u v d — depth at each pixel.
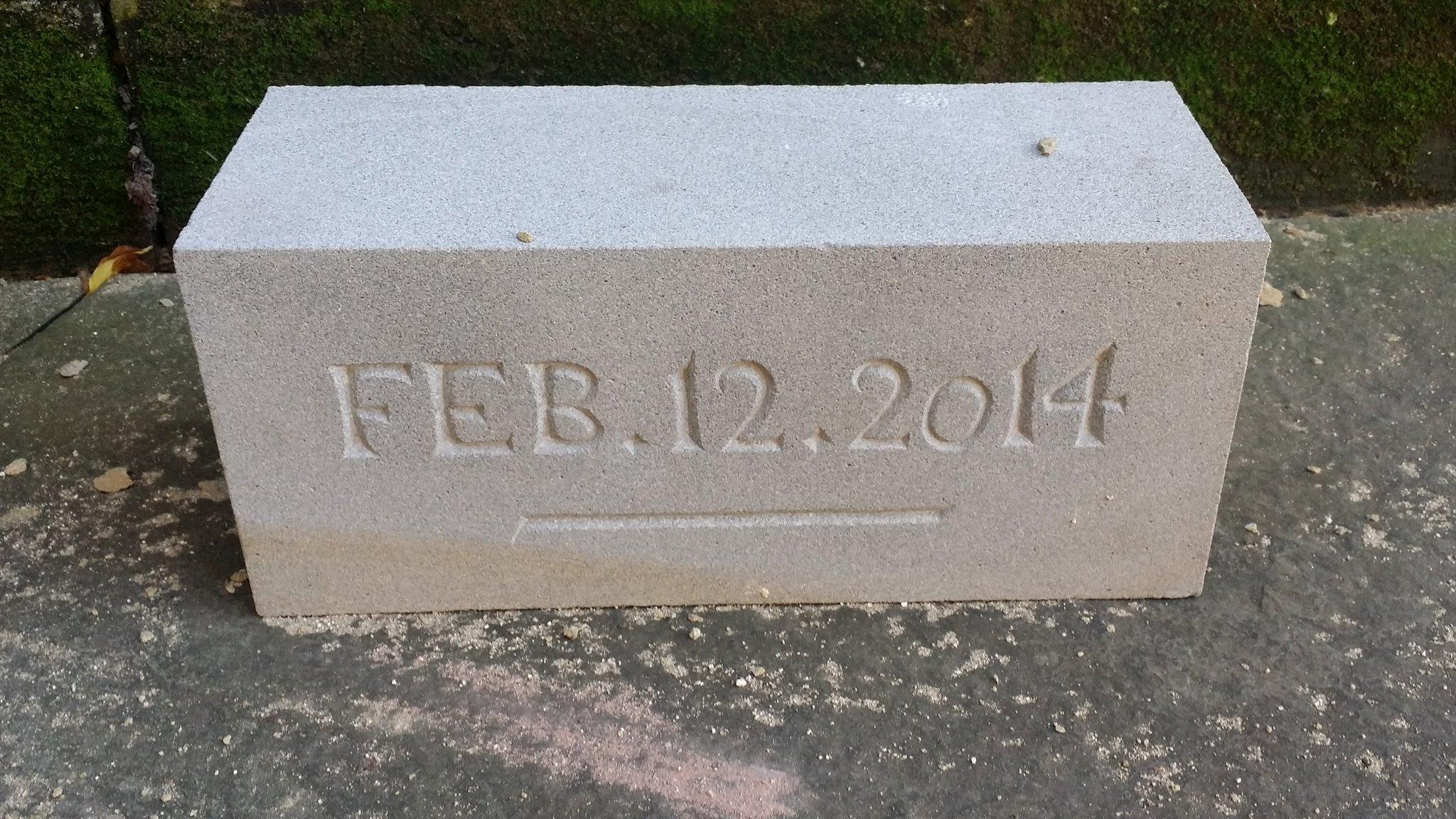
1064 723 2.30
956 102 2.55
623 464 2.31
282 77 3.33
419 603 2.50
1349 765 2.23
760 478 2.34
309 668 2.39
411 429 2.24
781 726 2.30
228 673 2.38
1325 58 3.48
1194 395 2.26
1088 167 2.30
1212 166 2.30
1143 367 2.22
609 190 2.22
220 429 2.22
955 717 2.31
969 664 2.42
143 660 2.40
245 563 2.62
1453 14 3.41
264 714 2.30
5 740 2.24
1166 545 2.47
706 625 2.50
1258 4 3.38
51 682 2.35
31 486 2.80
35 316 3.36
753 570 2.49
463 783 2.18
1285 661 2.42
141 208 3.47
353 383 2.19
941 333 2.16
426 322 2.11
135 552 2.64
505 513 2.37
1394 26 3.43
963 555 2.48
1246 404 3.08
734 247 2.05
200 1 3.19
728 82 3.42
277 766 2.21
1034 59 3.45
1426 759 2.24
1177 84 3.51
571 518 2.40
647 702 2.34
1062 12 3.38
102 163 3.39
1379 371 3.18
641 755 2.24
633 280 2.08
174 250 2.02
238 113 3.37
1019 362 2.21
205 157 3.42
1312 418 3.03
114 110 3.32
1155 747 2.26
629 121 2.48
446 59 3.33
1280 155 3.65
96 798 2.14
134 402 3.06
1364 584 2.59
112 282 3.51
